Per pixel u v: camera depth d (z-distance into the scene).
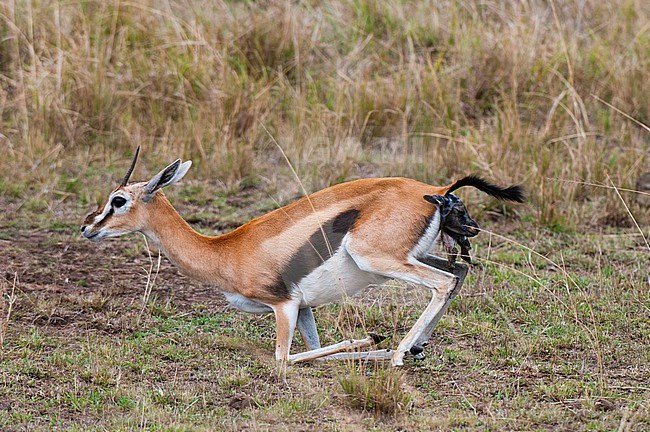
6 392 15.31
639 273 21.02
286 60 34.44
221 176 28.03
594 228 24.45
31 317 18.72
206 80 31.89
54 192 26.72
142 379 16.06
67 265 21.89
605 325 18.25
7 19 33.78
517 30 34.44
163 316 19.17
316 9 37.12
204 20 35.28
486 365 16.62
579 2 37.00
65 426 14.25
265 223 16.84
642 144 29.52
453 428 14.20
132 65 32.88
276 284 16.52
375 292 20.20
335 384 15.76
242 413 14.70
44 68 31.97
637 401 14.99
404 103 31.22
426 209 16.09
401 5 36.94
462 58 33.38
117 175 28.08
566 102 31.33
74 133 30.14
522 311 19.08
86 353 16.98
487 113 31.98
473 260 21.91
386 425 14.30
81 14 34.53
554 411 14.62
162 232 17.31
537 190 25.62
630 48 34.25
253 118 30.41
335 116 30.41
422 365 16.61
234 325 18.73
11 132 30.45
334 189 16.61
